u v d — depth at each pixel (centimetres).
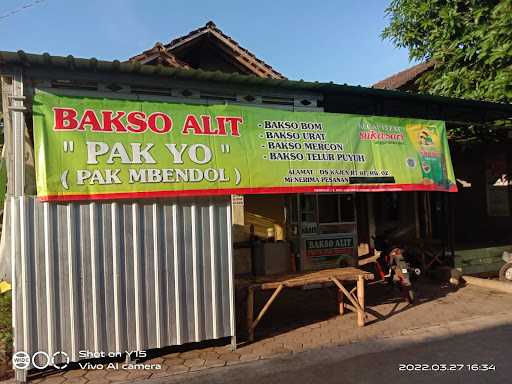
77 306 468
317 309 731
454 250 995
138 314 491
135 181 489
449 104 779
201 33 959
